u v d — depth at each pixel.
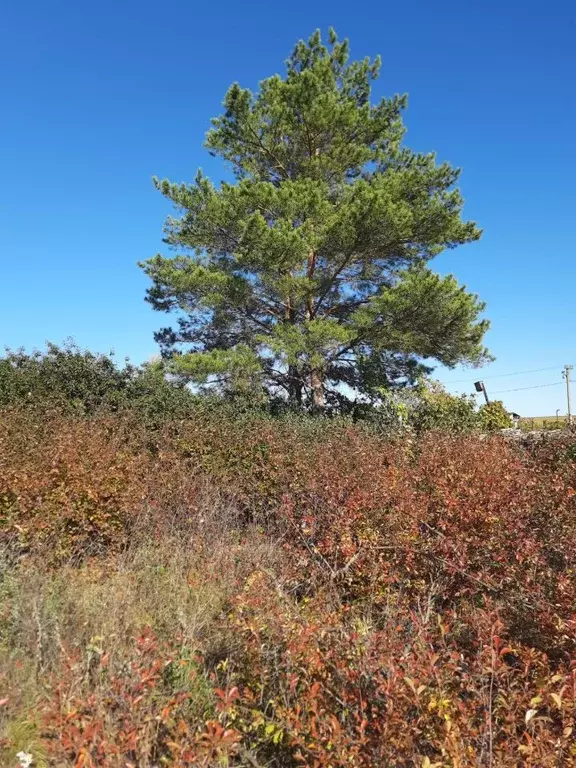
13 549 4.31
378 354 14.35
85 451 6.09
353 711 2.19
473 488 4.65
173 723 2.26
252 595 3.20
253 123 13.74
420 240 13.56
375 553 3.81
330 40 15.10
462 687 2.29
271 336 13.15
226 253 14.02
